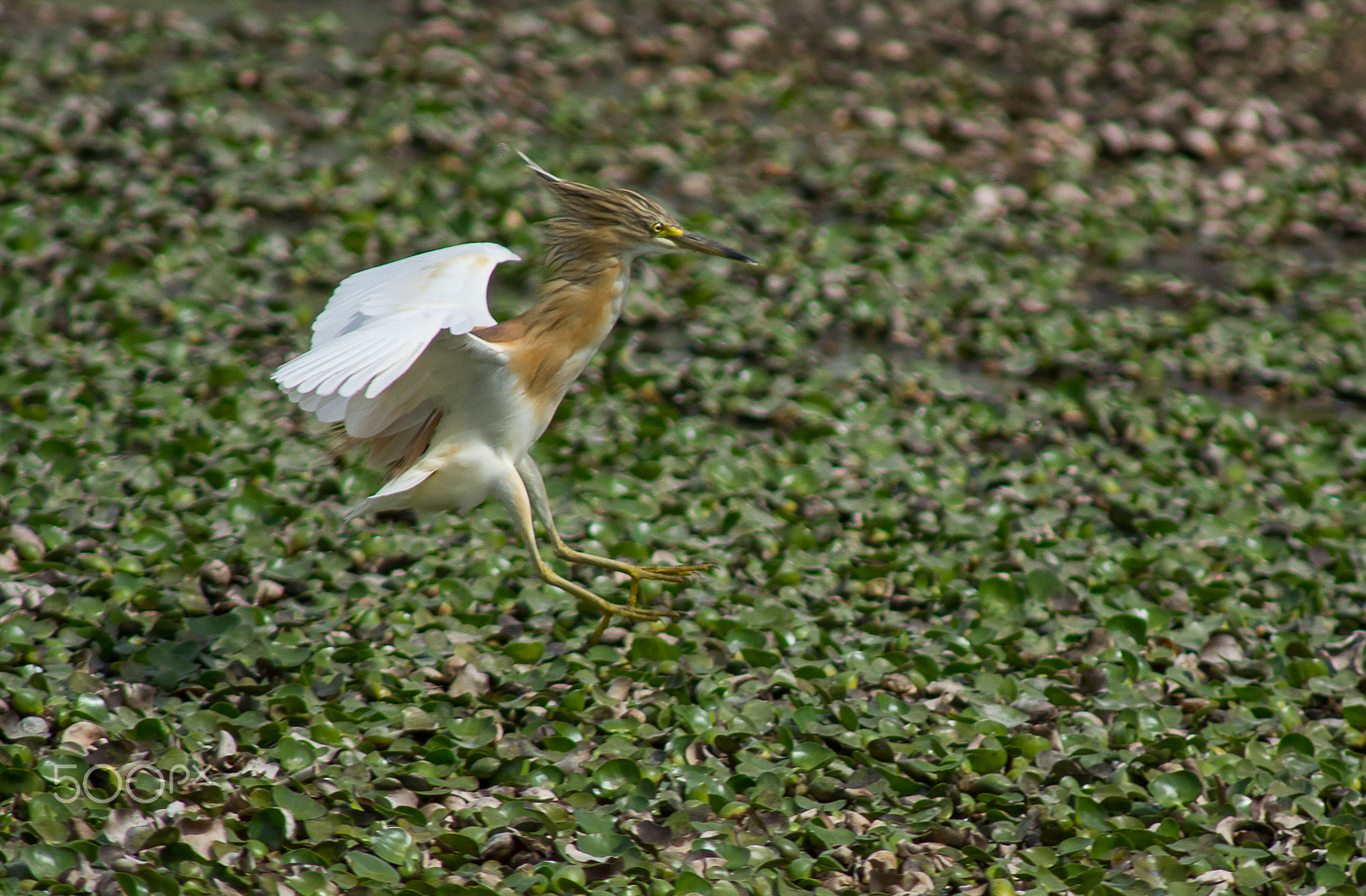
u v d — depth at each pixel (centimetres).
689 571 998
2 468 1122
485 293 810
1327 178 2058
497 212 1709
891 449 1323
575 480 1213
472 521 1151
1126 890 777
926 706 942
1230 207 1956
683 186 1855
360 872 736
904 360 1555
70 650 916
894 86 2255
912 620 1067
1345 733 952
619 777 844
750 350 1510
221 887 715
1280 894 782
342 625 984
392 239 1636
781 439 1345
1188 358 1567
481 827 790
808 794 855
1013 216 1898
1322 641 1059
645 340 1532
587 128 2022
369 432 877
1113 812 854
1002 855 812
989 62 2433
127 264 1516
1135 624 1042
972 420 1403
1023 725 921
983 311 1636
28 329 1377
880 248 1734
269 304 1495
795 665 993
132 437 1196
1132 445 1378
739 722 908
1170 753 900
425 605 1025
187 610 966
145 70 2098
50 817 749
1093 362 1545
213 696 884
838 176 1917
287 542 1077
